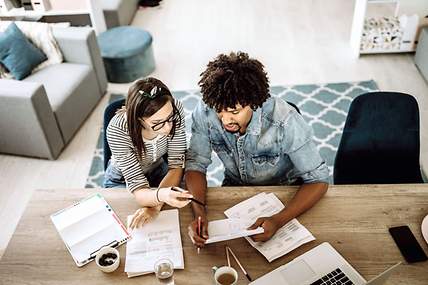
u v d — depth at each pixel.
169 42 4.31
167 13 4.84
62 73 3.24
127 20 4.50
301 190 1.67
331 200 1.66
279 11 4.76
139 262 1.48
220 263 1.47
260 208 1.65
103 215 1.66
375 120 1.96
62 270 1.47
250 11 4.79
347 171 2.08
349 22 4.50
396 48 3.85
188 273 1.45
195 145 1.80
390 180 2.07
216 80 1.43
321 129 3.15
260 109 1.59
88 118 3.41
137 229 1.60
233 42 4.27
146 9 4.94
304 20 4.57
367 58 3.91
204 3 5.00
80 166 2.99
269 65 3.89
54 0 3.74
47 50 3.32
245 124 1.61
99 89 3.53
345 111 3.30
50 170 2.97
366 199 1.66
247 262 1.47
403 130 1.96
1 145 3.03
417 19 3.67
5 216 2.67
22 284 1.44
